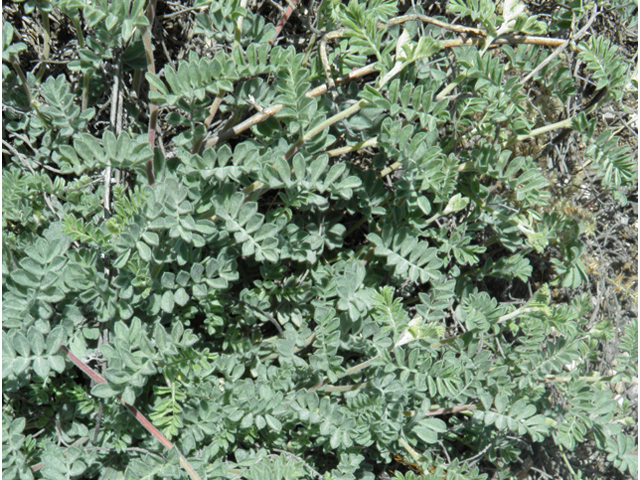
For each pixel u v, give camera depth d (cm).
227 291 175
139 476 138
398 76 156
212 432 151
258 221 140
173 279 144
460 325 200
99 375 138
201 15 140
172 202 133
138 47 152
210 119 145
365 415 163
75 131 152
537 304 166
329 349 158
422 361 161
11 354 121
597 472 218
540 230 178
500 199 177
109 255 150
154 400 157
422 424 167
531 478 210
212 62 129
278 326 165
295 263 178
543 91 183
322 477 162
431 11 191
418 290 203
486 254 211
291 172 147
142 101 168
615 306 229
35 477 146
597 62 159
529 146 194
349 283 151
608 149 161
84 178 149
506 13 151
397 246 163
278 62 132
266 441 171
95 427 152
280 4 184
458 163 164
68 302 150
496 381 171
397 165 166
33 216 151
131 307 142
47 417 154
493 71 150
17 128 156
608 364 221
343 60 152
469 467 184
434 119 147
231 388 154
